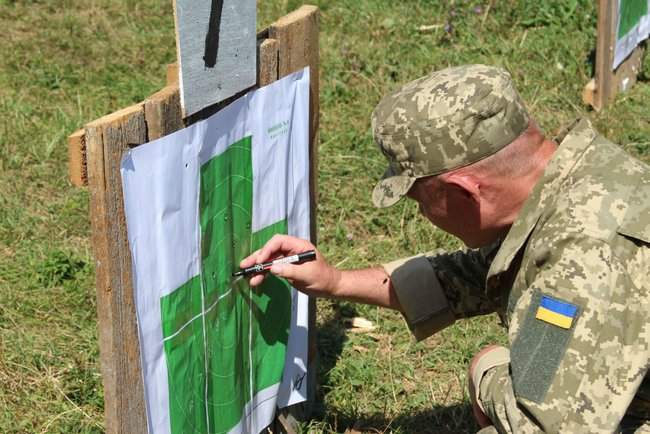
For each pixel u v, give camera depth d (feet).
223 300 9.86
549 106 22.12
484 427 10.25
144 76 23.85
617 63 22.34
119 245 8.05
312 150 11.65
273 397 11.34
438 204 8.88
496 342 14.30
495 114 8.51
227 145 9.43
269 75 10.23
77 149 7.73
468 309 10.87
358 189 18.65
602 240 7.99
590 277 7.91
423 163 8.70
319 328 14.78
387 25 25.91
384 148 8.95
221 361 9.99
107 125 7.73
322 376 13.55
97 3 28.25
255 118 9.92
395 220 17.54
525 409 8.08
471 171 8.59
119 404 8.41
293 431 11.68
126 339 8.34
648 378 8.66
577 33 25.13
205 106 8.94
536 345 8.02
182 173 8.65
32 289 15.62
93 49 25.03
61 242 17.19
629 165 8.46
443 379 13.69
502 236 9.02
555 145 8.95
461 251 10.85
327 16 26.89
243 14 9.34
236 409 10.44
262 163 10.19
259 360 10.91
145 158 8.12
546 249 8.10
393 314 15.19
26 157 19.76
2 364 13.58
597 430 7.83
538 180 8.62
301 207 11.31
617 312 7.88
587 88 22.06
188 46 8.55
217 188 9.36
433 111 8.59
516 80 23.20
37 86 23.16
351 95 22.29
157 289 8.57
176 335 8.99
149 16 27.61
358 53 24.03
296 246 10.44
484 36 25.25
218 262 9.62
